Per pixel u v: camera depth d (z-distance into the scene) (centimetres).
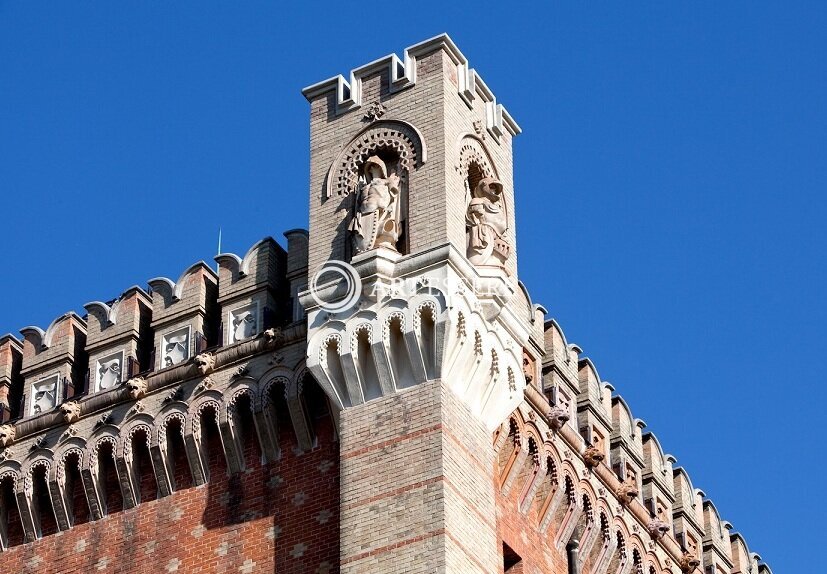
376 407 4078
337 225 4328
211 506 4300
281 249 4544
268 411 4300
